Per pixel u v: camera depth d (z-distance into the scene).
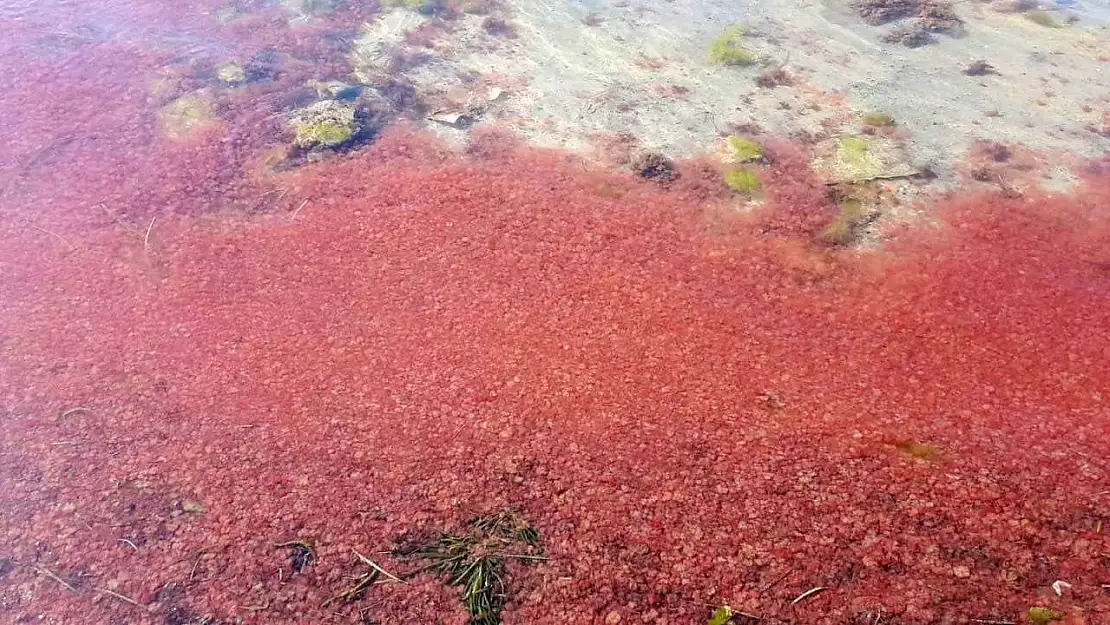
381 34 19.88
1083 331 11.31
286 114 17.03
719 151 15.51
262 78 18.25
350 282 12.83
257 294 12.70
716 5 20.53
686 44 19.03
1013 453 9.60
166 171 15.49
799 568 8.52
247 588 8.72
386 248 13.46
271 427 10.54
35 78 18.36
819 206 14.06
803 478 9.45
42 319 12.43
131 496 9.77
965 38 18.67
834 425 10.09
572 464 9.82
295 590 8.66
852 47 18.59
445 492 9.59
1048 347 11.09
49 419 10.83
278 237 13.86
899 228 13.53
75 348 11.91
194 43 19.62
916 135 15.72
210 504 9.62
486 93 17.64
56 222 14.39
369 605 8.48
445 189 14.73
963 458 9.58
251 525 9.34
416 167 15.41
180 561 9.02
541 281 12.65
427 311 12.22
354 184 15.01
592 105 17.08
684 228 13.63
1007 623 7.80
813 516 9.02
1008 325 11.48
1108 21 19.00
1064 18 19.20
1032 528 8.69
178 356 11.70
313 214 14.32
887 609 8.06
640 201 14.29
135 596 8.72
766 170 14.96
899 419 10.13
